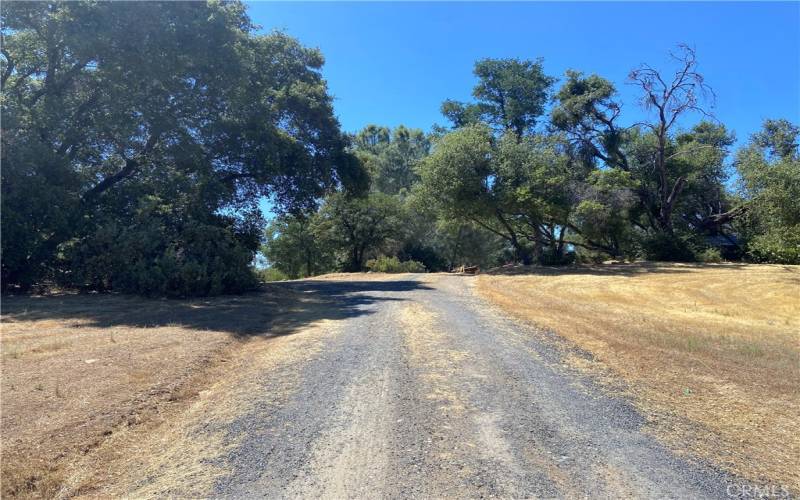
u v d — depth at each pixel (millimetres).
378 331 9969
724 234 37281
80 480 3986
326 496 3682
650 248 33656
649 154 36312
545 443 4629
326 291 18562
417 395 5949
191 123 19062
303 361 7551
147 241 15750
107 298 14914
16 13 15297
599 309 14438
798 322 13750
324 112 24438
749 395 6129
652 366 7480
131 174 20234
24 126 15906
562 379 6707
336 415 5309
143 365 7066
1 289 16016
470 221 36562
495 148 31172
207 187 19469
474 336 9461
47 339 8820
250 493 3736
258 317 11828
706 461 4309
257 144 21000
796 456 4445
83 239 16453
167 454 4445
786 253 27672
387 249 46656
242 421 5168
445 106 41906
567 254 34031
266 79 23219
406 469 4098
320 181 24844
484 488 3789
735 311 15648
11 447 4430
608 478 3971
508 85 38375
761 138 33000
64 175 16422
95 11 15188
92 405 5449
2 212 14875
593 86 35312
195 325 10508
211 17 16953
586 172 35031
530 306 14281
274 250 48250
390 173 58938
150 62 16203
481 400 5789
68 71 17391
